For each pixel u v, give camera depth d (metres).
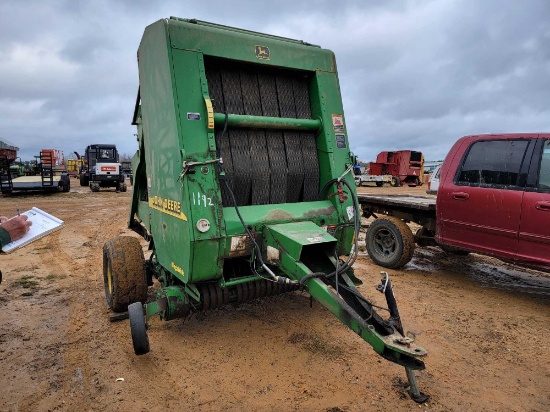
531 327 4.57
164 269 4.43
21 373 3.50
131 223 5.88
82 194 22.59
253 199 4.12
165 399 3.14
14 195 21.48
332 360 3.73
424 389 3.30
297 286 4.27
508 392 3.29
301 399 3.14
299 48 4.28
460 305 5.25
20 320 4.62
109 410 3.01
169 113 3.59
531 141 5.15
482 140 5.69
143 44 4.14
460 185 5.76
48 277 6.32
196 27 3.70
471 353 3.94
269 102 4.27
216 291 3.91
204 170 3.50
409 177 32.31
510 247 5.18
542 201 4.84
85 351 3.90
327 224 4.16
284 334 4.26
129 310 3.57
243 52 3.90
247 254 3.72
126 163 40.28
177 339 4.14
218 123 3.78
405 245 6.64
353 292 3.25
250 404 3.08
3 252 2.74
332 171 4.29
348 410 3.01
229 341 4.10
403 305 5.20
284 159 4.28
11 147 32.44
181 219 3.51
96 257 7.72
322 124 4.36
